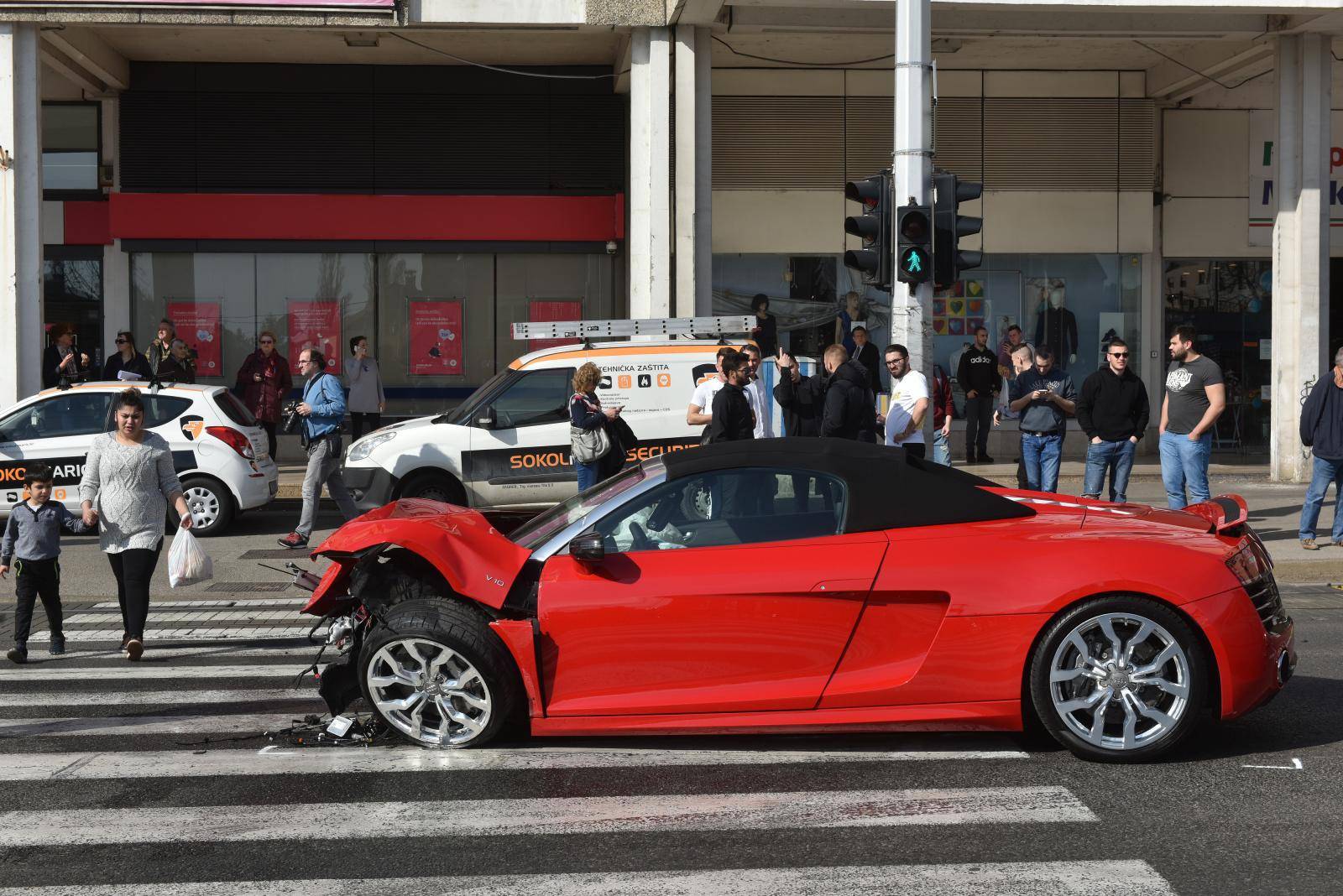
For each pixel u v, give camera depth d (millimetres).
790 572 5617
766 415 12883
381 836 4738
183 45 19234
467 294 20844
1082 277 21312
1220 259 21578
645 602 5652
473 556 5816
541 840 4672
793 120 20734
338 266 20625
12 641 8742
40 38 16969
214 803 5141
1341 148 21344
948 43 19078
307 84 20469
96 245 20312
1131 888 4156
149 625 9266
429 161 20719
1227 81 20281
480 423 13344
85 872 4406
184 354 17828
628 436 12000
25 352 16484
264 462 14227
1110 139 21094
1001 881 4223
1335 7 16141
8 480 13469
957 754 5723
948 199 10852
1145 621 5445
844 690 5578
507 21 16797
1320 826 4734
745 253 20828
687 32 16828
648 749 5844
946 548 5637
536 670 5672
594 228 20734
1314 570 10914
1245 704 5480
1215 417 11500
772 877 4285
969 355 19703
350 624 6238
